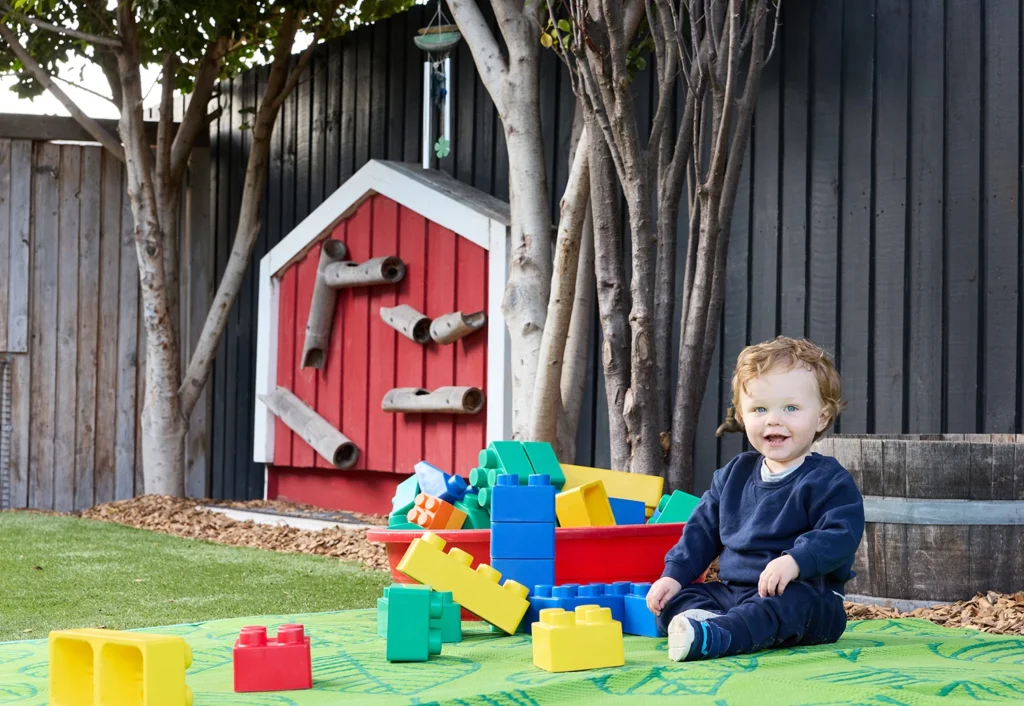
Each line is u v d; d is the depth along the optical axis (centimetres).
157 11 860
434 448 823
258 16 934
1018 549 422
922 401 570
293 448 958
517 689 248
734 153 506
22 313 1077
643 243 493
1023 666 286
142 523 820
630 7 584
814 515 313
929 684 253
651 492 426
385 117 931
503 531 358
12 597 488
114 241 1105
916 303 574
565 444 629
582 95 509
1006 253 538
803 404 320
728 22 490
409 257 851
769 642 301
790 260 633
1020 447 422
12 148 1073
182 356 1130
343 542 677
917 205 576
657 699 241
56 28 905
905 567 429
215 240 1134
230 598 487
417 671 281
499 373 764
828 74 618
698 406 507
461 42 867
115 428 1106
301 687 259
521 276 626
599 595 347
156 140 1138
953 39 564
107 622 426
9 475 1073
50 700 238
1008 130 540
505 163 827
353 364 903
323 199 998
